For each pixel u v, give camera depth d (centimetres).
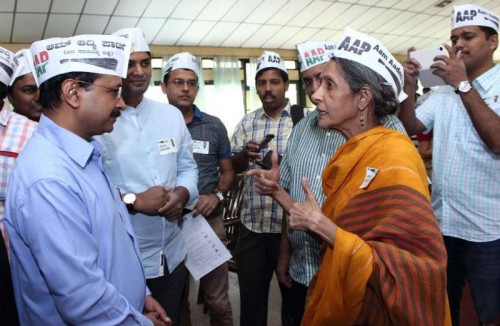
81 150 93
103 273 92
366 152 100
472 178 160
